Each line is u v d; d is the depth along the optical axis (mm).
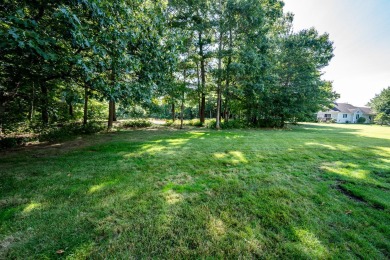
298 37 15266
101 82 3865
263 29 12883
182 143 7117
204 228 2012
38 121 8281
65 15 2846
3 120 6340
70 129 9312
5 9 2926
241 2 11219
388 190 3066
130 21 4387
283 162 4648
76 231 1895
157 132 11125
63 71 3934
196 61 14117
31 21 2695
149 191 2877
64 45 3965
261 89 13258
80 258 1554
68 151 5586
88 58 3996
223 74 13078
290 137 9422
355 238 1896
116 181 3248
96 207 2365
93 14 3379
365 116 42281
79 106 13430
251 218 2219
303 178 3574
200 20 13125
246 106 17188
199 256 1626
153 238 1832
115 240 1785
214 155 5238
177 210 2348
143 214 2242
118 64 4098
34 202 2463
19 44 2408
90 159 4672
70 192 2785
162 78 5801
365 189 3086
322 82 16328
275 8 14164
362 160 4906
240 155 5273
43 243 1712
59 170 3795
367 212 2393
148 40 4707
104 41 3848
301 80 15539
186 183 3230
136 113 14023
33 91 6699
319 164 4516
